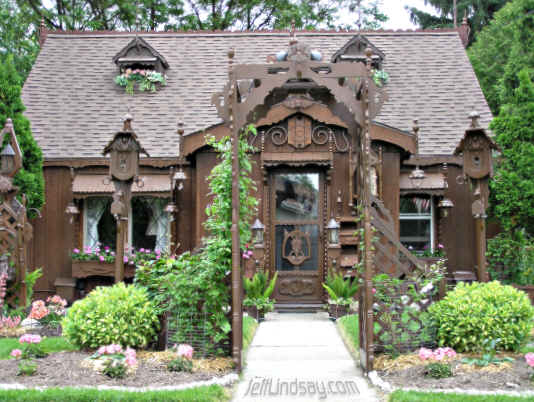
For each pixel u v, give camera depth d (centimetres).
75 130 1330
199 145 1148
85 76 1480
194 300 659
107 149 920
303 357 713
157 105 1405
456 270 1257
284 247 1178
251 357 712
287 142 1173
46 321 857
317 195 1189
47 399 495
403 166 1254
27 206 1096
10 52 2039
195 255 682
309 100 1154
